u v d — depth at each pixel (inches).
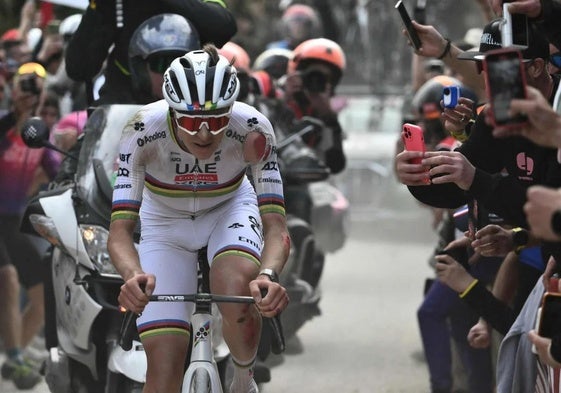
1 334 828.0
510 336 495.5
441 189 499.2
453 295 724.7
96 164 649.6
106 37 732.0
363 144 1679.4
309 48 991.0
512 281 583.2
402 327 1024.9
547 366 468.4
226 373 603.8
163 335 512.4
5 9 1507.1
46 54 1081.4
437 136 816.9
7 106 996.6
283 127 925.8
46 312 675.4
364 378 837.8
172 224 541.3
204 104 486.0
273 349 503.8
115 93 736.3
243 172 544.7
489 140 483.8
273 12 1898.4
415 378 839.1
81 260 618.2
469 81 584.1
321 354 922.1
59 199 643.5
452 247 550.3
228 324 515.8
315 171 889.5
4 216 865.5
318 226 1096.2
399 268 1354.6
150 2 728.3
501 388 500.4
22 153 876.6
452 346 761.0
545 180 468.8
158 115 518.3
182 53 671.8
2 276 831.7
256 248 527.5
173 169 527.2
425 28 581.6
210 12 738.8
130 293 486.3
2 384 839.7
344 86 1891.0
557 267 464.4
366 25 1884.8
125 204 522.0
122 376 599.5
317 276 925.8
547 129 379.2
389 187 1656.0
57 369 637.3
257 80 939.3
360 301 1143.6
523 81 380.8
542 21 459.2
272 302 486.9
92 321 610.9
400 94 1814.7
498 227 531.5
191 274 540.4
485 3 800.3
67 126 892.0
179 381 516.1
